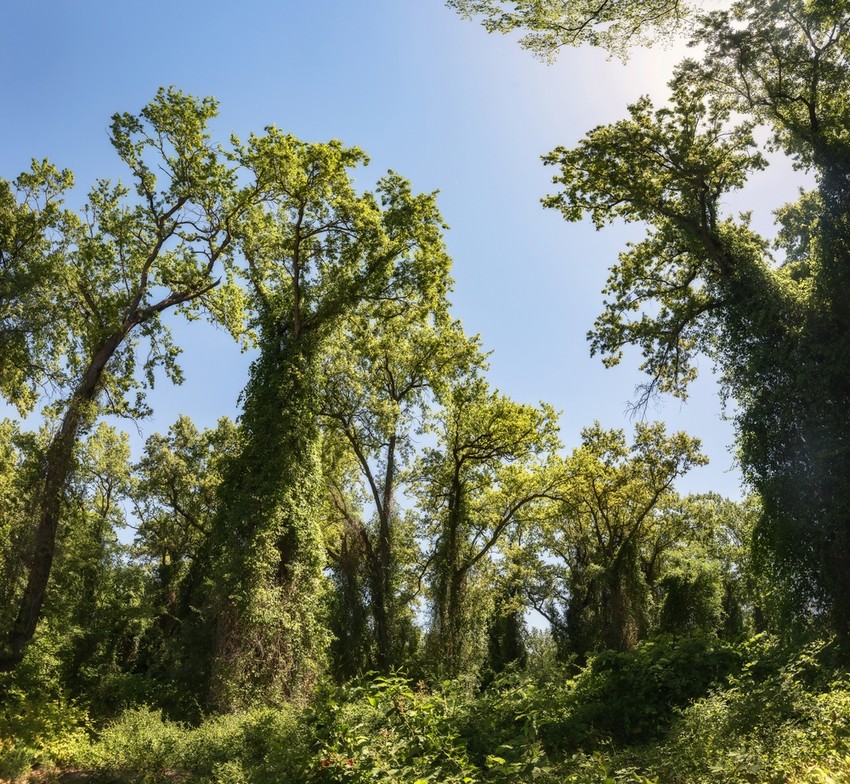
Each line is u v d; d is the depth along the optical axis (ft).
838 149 59.21
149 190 74.95
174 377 79.92
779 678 32.65
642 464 118.42
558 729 36.29
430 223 81.35
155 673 100.32
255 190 74.38
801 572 55.57
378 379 104.42
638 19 49.21
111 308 72.18
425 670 85.15
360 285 79.46
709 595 107.45
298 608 68.80
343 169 72.84
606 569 117.19
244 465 71.36
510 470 112.16
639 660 42.29
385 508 102.27
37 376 71.46
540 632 139.23
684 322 70.79
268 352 77.00
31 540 64.80
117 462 119.65
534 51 51.26
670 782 25.99
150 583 120.47
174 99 73.31
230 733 42.50
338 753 27.20
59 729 52.19
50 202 73.26
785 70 59.52
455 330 104.27
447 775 24.77
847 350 56.03
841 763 20.76
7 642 63.05
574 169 68.59
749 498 63.67
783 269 69.15
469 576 105.91
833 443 55.21
